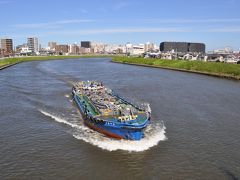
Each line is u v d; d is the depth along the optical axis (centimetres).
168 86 7644
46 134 3709
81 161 2952
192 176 2702
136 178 2659
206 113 4766
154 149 3247
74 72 11462
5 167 2838
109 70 12781
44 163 2916
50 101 5566
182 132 3819
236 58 16950
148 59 17738
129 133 3331
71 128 3928
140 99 5819
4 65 14462
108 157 3039
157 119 4359
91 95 5147
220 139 3606
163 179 2645
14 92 6475
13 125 4084
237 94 6500
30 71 11719
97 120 3559
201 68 11900
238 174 2755
